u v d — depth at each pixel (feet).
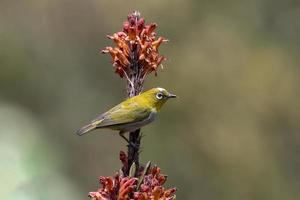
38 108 61.87
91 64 65.21
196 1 67.21
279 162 63.72
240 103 64.23
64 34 65.82
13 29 64.54
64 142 60.85
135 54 18.71
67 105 62.64
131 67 18.74
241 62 65.67
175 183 60.39
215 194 60.95
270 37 68.44
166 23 65.82
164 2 66.13
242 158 62.39
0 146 35.53
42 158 36.86
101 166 61.11
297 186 62.69
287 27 69.36
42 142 38.73
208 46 65.77
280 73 65.82
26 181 34.24
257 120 64.18
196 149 61.82
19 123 40.91
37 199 34.50
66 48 65.10
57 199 35.88
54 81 63.36
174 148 61.26
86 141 61.31
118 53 18.66
